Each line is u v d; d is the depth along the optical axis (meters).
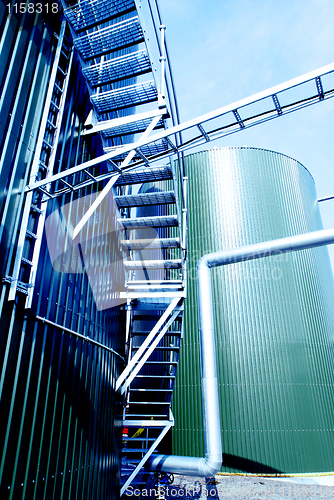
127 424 11.75
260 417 17.30
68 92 7.39
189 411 18.27
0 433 4.48
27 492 4.94
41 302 5.77
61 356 6.38
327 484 14.97
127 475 14.41
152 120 8.01
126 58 7.36
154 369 16.83
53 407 5.89
